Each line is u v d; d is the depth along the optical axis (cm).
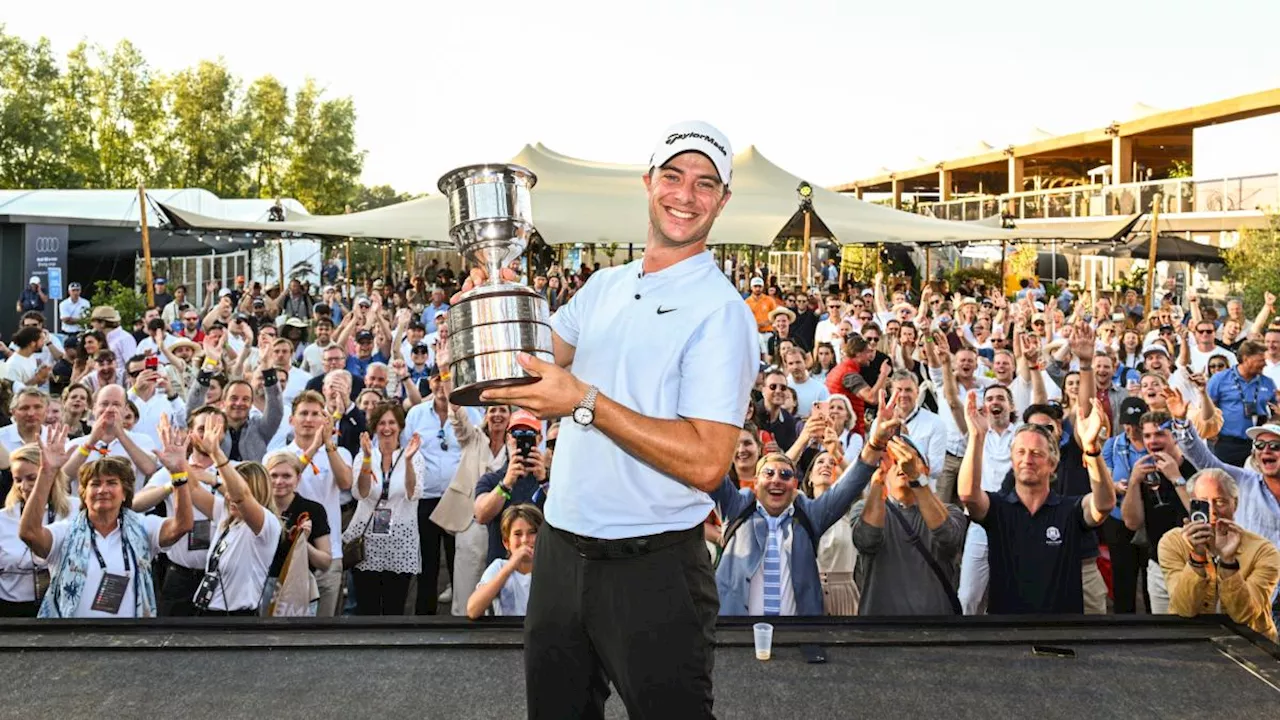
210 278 3061
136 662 344
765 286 2175
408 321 1252
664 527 223
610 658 226
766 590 482
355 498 712
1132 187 2997
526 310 204
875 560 490
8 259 2158
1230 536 442
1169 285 2588
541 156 1977
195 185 4784
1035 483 493
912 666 347
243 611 524
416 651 356
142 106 4738
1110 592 672
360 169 5191
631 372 222
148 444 729
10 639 360
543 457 592
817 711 314
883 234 1722
